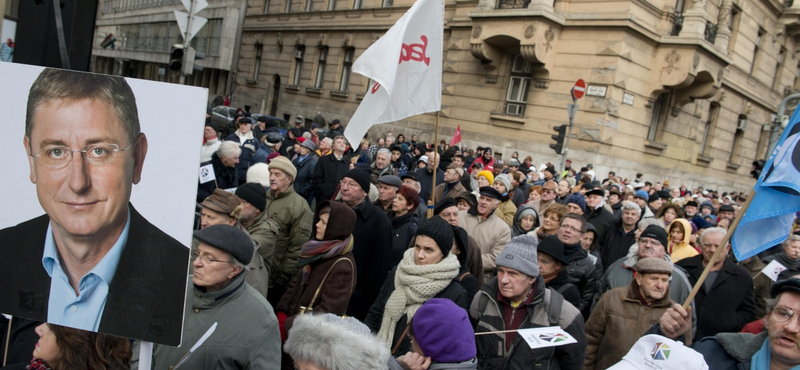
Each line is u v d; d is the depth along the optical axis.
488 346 3.24
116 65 51.06
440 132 20.36
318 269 3.62
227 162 6.15
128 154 1.95
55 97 1.95
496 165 12.15
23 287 2.02
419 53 4.34
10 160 1.99
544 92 17.72
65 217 1.98
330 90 25.61
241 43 32.66
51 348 2.16
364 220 4.58
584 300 4.73
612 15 16.39
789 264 5.52
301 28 27.50
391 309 3.35
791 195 2.72
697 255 5.00
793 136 2.75
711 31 18.36
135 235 1.97
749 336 2.73
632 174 18.27
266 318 2.60
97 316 2.00
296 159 9.12
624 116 17.28
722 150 24.77
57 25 2.98
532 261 3.18
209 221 3.75
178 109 1.92
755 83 25.31
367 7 23.80
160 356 2.55
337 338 2.07
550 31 17.14
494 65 18.70
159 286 1.96
